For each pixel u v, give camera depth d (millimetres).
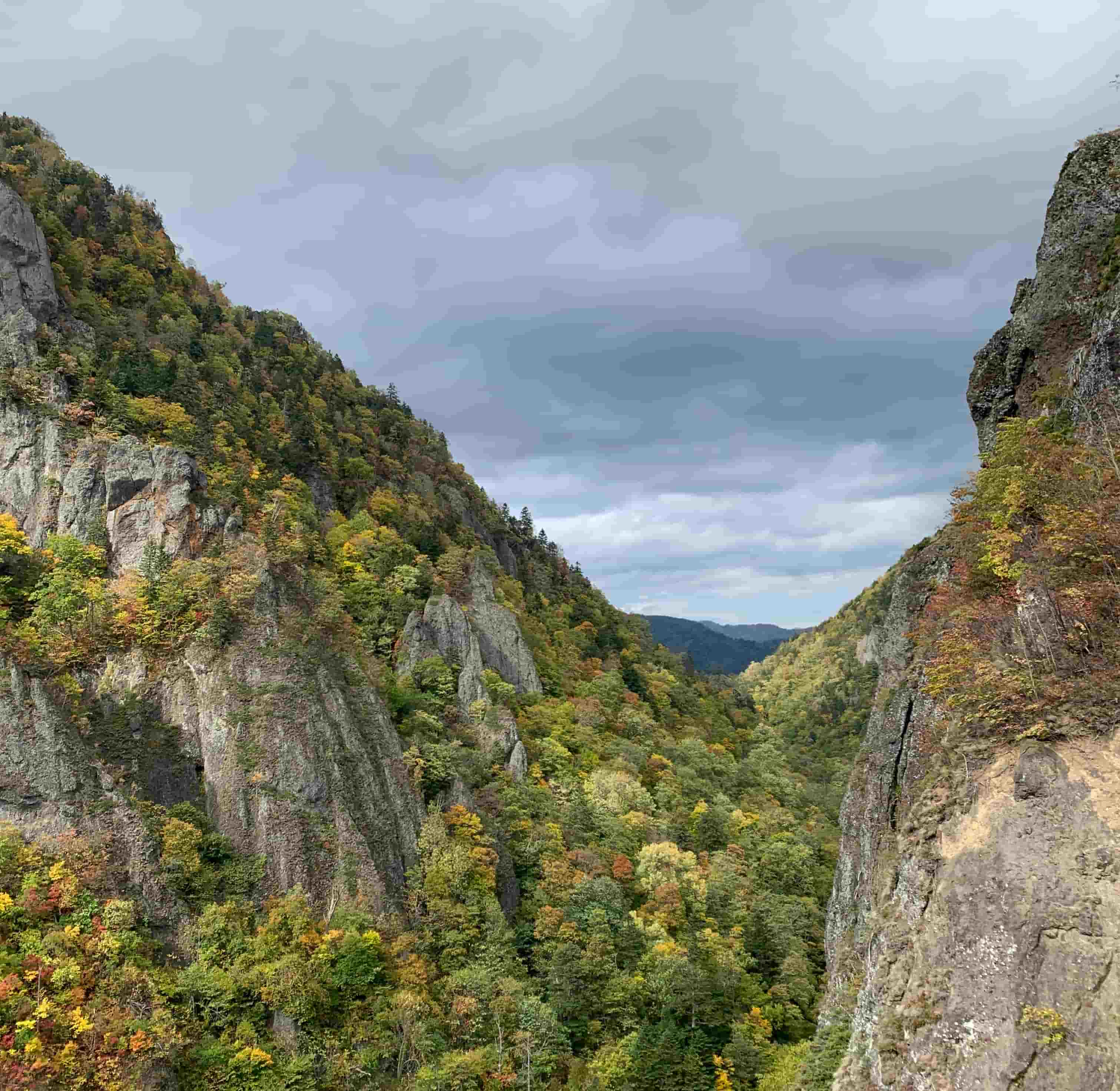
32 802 56625
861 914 43500
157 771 64625
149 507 79188
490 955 66938
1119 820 23375
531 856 84500
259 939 57469
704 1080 60875
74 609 69750
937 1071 23625
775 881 96312
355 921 61438
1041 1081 21344
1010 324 52000
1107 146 47969
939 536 46906
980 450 53188
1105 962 21734
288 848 64062
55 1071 44031
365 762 73000
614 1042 65125
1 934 49500
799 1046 62844
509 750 97750
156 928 55875
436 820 74938
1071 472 33938
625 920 78188
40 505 78000
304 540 97062
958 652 32062
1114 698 25750
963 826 27000
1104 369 37344
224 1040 51594
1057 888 23391
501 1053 58312
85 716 64125
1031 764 25656
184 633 71500
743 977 74875
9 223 96312
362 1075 53625
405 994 58156
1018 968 23156
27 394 82125
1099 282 45156
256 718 68250
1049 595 29453
